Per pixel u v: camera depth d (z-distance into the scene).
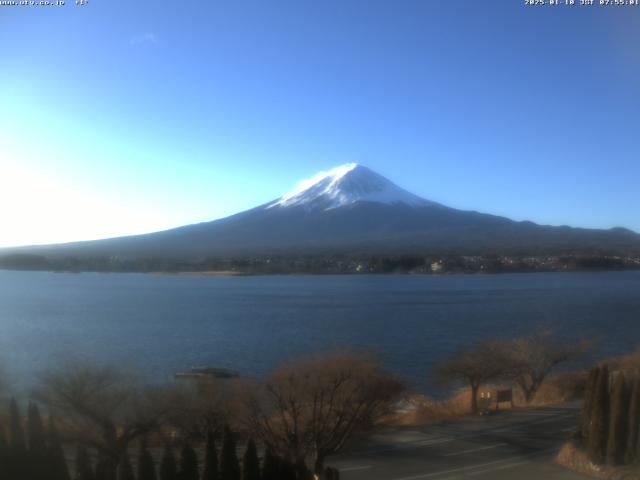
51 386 27.73
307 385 27.62
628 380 26.53
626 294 156.75
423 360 59.75
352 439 27.44
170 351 69.38
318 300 149.62
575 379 42.06
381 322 100.44
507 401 37.59
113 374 32.88
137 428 26.41
